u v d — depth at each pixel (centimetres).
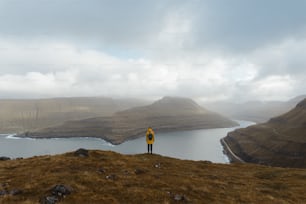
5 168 3391
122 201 2203
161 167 3809
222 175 3838
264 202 2589
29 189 2339
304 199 2917
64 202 2061
